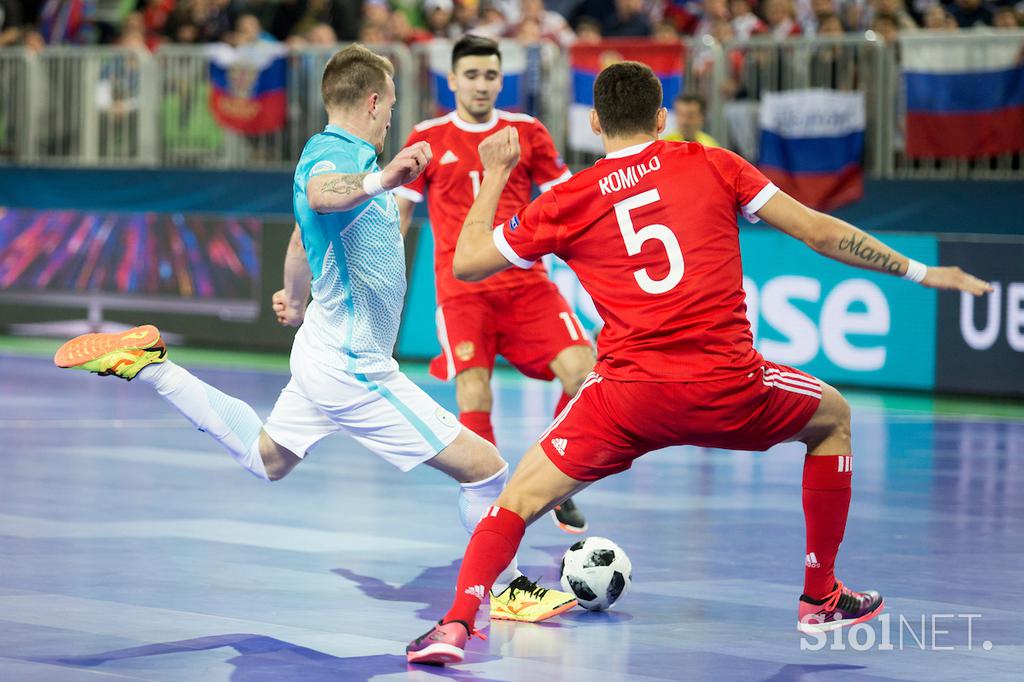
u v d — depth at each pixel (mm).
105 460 26703
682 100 30656
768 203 14008
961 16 40781
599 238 14039
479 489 15570
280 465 15750
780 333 40531
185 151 48938
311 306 15453
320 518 21438
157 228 49281
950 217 38219
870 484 25312
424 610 15875
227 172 47688
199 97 48406
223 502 22641
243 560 18344
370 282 14953
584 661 13922
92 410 34062
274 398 35938
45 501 22297
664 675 13414
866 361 39312
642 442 14031
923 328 38469
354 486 24484
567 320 20719
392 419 15109
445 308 20812
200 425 15453
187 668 13289
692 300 13773
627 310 13969
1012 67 37344
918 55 38438
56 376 40906
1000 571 18297
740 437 14125
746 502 23359
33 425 31281
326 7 49969
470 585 13633
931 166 38875
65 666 13242
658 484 25219
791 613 16047
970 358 37844
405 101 44406
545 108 42562
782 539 20281
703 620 15703
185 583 16938
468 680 13117
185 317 48875
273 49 46781
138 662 13461
